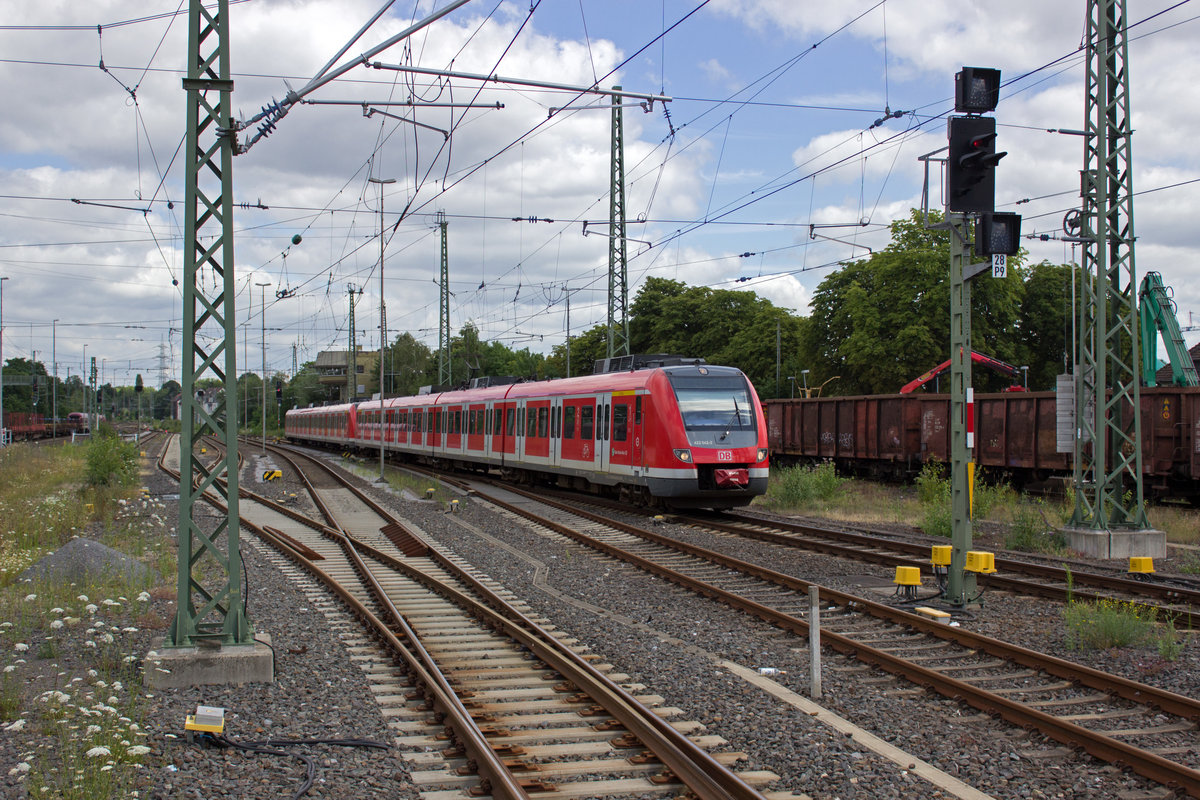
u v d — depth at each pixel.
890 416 30.58
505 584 13.41
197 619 8.16
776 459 38.16
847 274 48.31
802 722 7.07
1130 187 16.16
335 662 8.88
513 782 5.59
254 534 19.22
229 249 8.08
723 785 5.86
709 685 8.12
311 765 6.15
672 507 22.31
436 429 39.06
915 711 7.46
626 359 24.36
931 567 13.59
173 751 6.31
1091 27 16.16
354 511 24.22
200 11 8.03
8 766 5.92
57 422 96.75
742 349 64.25
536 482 30.38
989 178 10.98
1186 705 7.18
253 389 116.75
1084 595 11.53
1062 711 7.55
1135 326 16.27
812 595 7.84
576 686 8.05
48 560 12.33
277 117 11.51
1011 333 45.31
